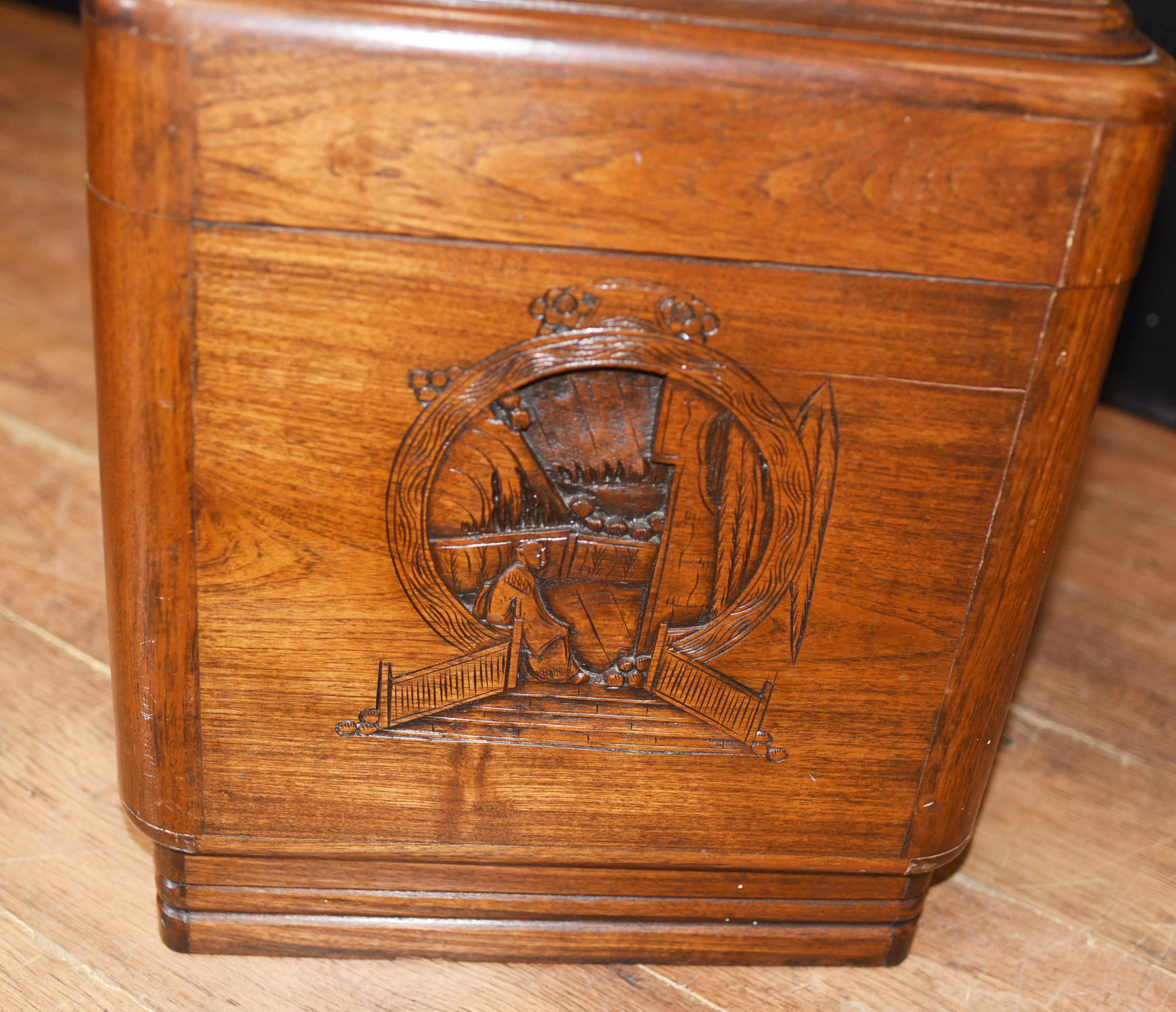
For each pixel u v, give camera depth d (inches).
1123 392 78.6
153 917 45.1
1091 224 36.9
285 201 35.9
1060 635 58.8
